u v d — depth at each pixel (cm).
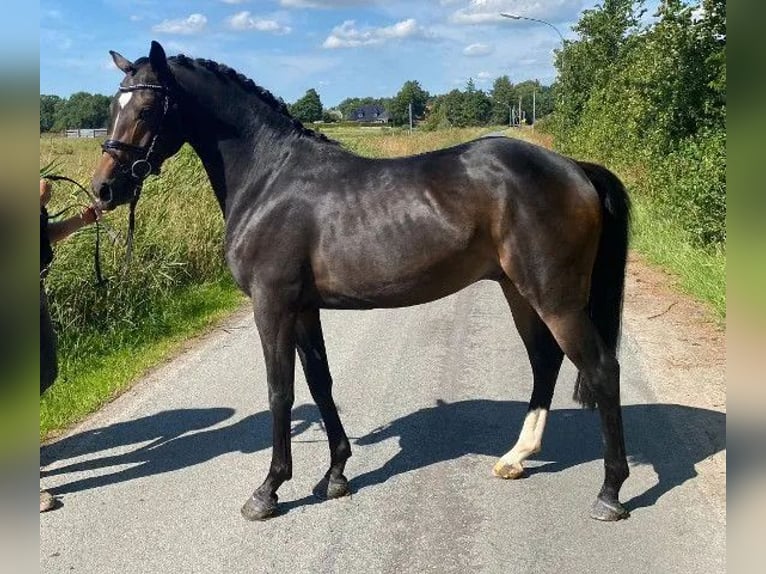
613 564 315
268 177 371
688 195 885
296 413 518
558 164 352
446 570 317
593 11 2414
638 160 1245
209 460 441
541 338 399
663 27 932
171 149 388
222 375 599
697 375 535
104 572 325
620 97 1446
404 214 349
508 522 354
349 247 354
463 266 358
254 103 380
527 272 347
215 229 947
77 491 406
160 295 805
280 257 358
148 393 562
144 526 365
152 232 822
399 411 500
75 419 516
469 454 432
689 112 979
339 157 373
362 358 619
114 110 377
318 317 396
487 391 530
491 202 345
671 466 400
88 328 693
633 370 551
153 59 368
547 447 438
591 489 384
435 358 612
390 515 367
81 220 406
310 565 325
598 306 368
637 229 1024
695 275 771
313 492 394
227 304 842
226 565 328
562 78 2667
